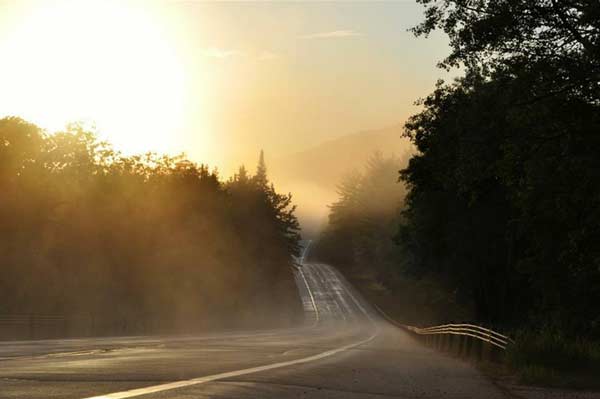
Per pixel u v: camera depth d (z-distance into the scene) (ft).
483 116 94.22
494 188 172.24
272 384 37.93
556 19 82.84
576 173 89.71
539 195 97.76
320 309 479.00
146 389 31.63
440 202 207.00
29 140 231.50
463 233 205.05
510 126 90.68
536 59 83.76
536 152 91.20
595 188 92.43
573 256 113.80
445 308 347.77
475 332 88.63
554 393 46.96
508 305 214.48
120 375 38.19
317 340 128.47
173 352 66.64
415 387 43.06
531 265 153.48
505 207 193.16
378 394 37.52
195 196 285.23
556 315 147.95
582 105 86.48
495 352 77.00
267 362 55.93
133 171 266.16
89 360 50.57
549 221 130.52
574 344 67.97
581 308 147.33
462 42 88.22
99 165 252.01
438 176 156.76
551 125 88.69
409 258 295.07
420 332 170.09
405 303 464.24
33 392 29.04
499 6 84.23
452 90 183.32
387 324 389.19
